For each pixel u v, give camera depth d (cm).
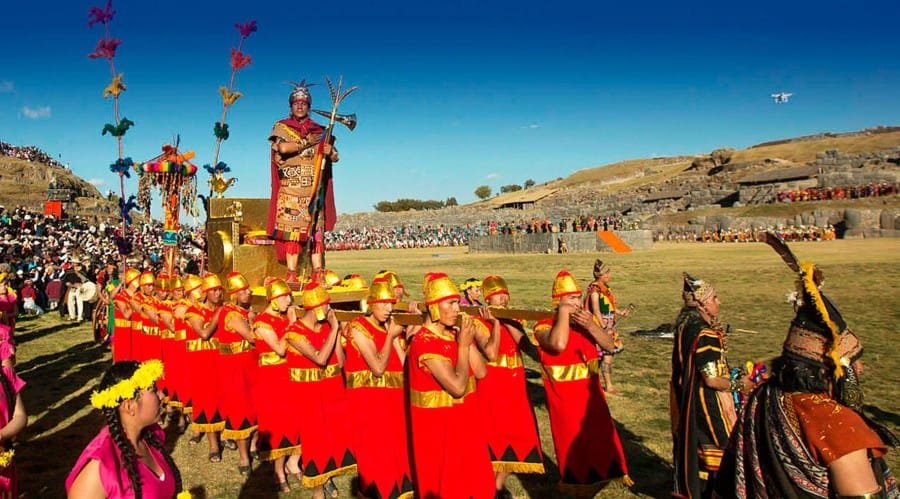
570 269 3322
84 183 10281
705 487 473
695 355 477
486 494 505
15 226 4359
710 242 5747
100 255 3238
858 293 1988
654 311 1827
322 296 643
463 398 514
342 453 647
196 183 1143
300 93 899
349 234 9944
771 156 10194
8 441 502
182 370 931
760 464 368
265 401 718
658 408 918
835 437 335
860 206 5800
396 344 595
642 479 680
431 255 5716
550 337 564
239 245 972
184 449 877
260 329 711
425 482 508
